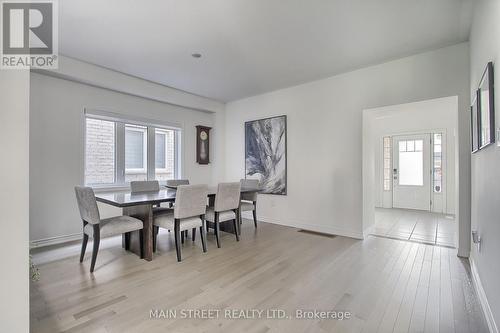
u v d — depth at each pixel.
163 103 4.66
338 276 2.40
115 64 3.52
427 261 2.76
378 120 6.41
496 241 1.57
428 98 3.11
